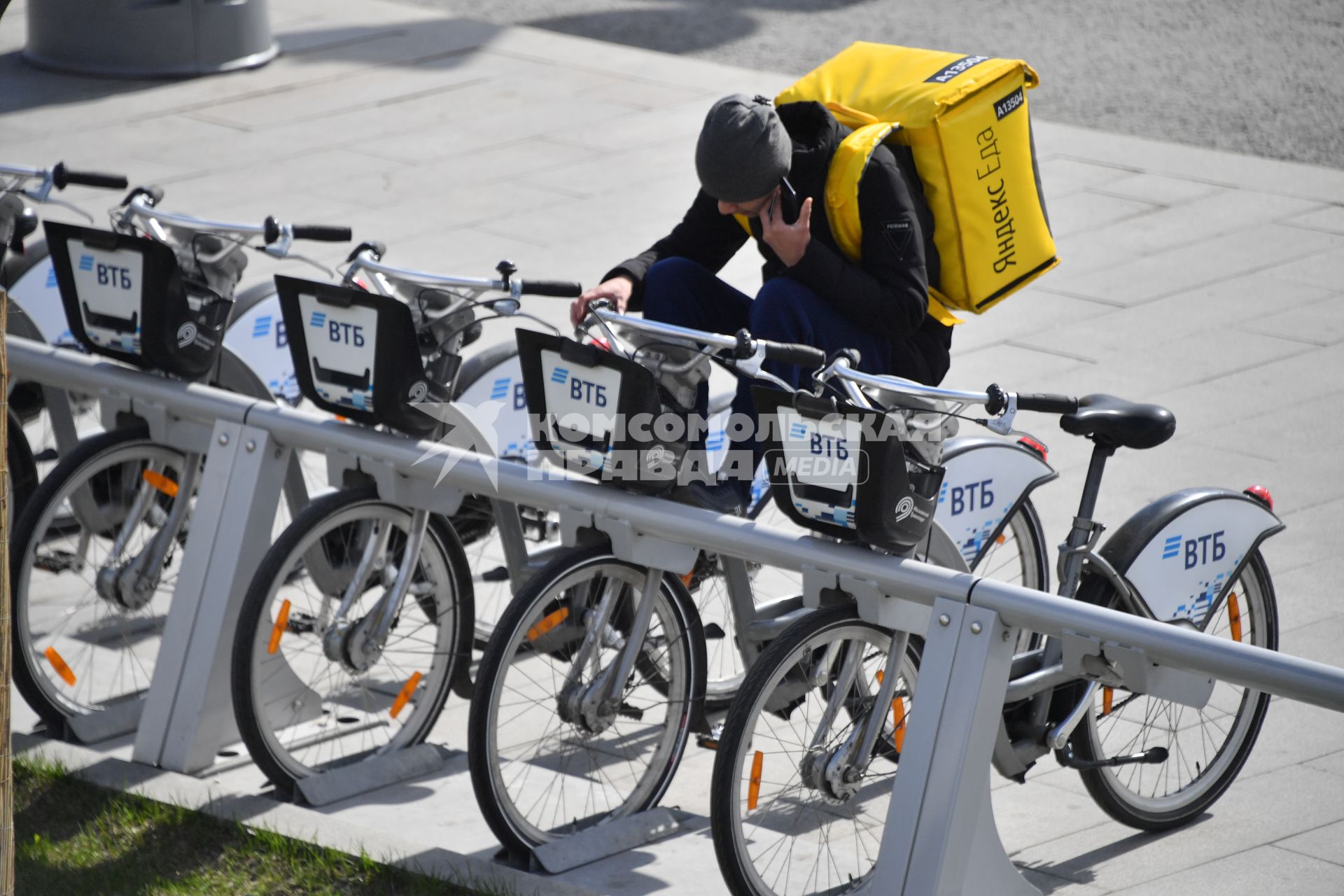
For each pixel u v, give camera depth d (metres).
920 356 12.66
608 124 30.98
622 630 12.47
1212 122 30.55
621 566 11.77
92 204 26.59
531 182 27.75
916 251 11.91
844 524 10.62
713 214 13.22
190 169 28.56
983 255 12.56
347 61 35.44
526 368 11.52
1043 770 13.16
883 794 12.66
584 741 12.93
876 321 11.86
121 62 34.19
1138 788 12.49
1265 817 12.27
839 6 39.62
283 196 27.06
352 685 14.12
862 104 12.59
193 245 13.10
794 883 11.34
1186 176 27.83
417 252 24.44
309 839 11.43
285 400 16.05
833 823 12.22
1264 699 12.38
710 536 11.10
